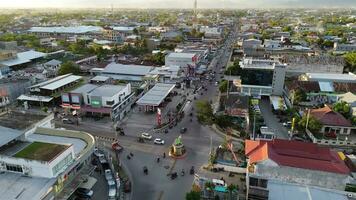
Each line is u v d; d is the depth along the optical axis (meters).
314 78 157.62
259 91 150.88
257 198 68.50
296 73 185.00
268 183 70.75
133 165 90.81
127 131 113.69
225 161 90.88
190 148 100.94
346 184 71.00
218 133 112.12
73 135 90.62
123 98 134.25
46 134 91.38
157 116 127.94
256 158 73.62
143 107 137.25
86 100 127.69
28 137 86.88
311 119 111.31
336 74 166.88
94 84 142.75
